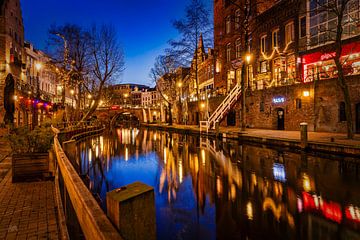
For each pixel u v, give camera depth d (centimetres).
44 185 659
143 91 11962
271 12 2798
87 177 800
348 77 1753
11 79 2261
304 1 2345
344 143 1168
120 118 10875
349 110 1353
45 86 4566
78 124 2827
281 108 2350
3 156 1087
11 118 2241
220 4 3762
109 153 1662
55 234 388
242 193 717
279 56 2677
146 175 1005
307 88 2042
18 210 485
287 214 557
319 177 842
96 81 4141
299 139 1402
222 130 2423
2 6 2652
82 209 187
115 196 156
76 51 2905
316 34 2212
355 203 608
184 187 809
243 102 2164
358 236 451
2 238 374
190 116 4344
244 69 2192
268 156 1262
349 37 1928
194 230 500
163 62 4788
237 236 468
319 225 498
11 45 2808
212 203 649
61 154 478
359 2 1856
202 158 1338
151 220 164
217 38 3856
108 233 129
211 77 4484
